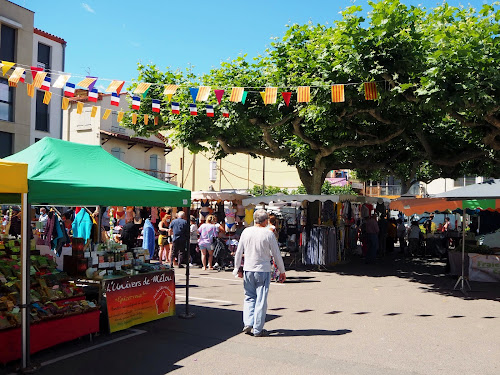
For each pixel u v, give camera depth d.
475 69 8.85
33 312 5.54
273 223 11.42
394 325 7.10
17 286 5.92
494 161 16.59
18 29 23.61
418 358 5.52
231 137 16.33
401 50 9.05
